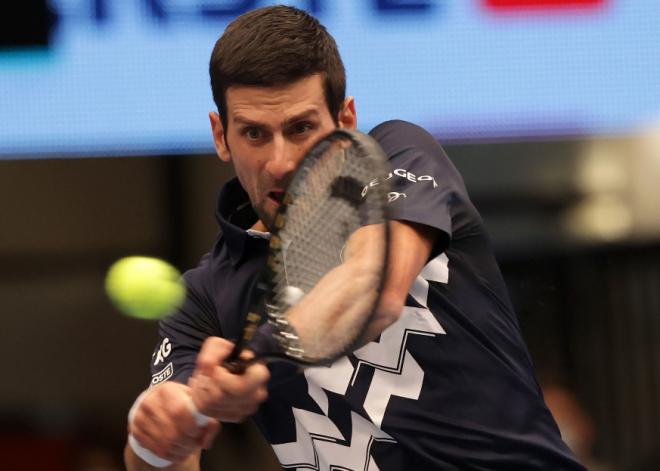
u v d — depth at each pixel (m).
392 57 19.44
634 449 24.02
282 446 9.67
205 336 9.84
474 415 8.98
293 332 7.36
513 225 24.22
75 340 24.86
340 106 8.94
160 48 19.50
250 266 9.62
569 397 23.80
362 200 7.58
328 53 8.77
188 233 24.30
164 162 24.17
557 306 24.25
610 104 19.78
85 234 24.38
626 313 24.17
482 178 24.02
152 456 8.60
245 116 8.63
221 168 24.08
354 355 9.09
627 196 23.94
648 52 19.73
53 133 19.56
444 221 8.27
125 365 25.00
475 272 9.11
